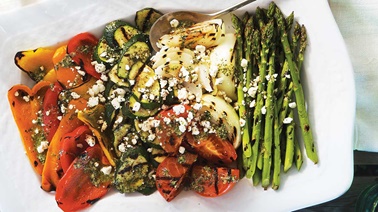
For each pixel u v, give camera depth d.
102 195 0.44
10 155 0.45
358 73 0.46
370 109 0.46
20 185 0.45
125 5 0.43
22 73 0.45
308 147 0.41
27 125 0.45
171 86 0.42
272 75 0.41
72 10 0.43
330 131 0.41
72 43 0.44
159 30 0.43
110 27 0.43
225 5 0.42
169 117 0.41
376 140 0.46
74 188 0.44
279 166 0.42
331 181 0.41
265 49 0.41
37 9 0.43
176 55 0.42
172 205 0.43
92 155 0.44
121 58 0.43
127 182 0.43
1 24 0.43
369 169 0.48
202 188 0.43
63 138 0.44
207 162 0.43
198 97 0.42
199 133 0.42
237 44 0.42
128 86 0.43
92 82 0.44
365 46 0.46
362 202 0.47
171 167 0.42
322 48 0.41
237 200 0.42
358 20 0.45
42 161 0.45
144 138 0.43
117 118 0.44
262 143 0.42
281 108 0.41
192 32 0.42
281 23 0.41
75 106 0.44
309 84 0.42
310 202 0.41
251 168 0.42
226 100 0.43
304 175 0.42
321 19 0.41
